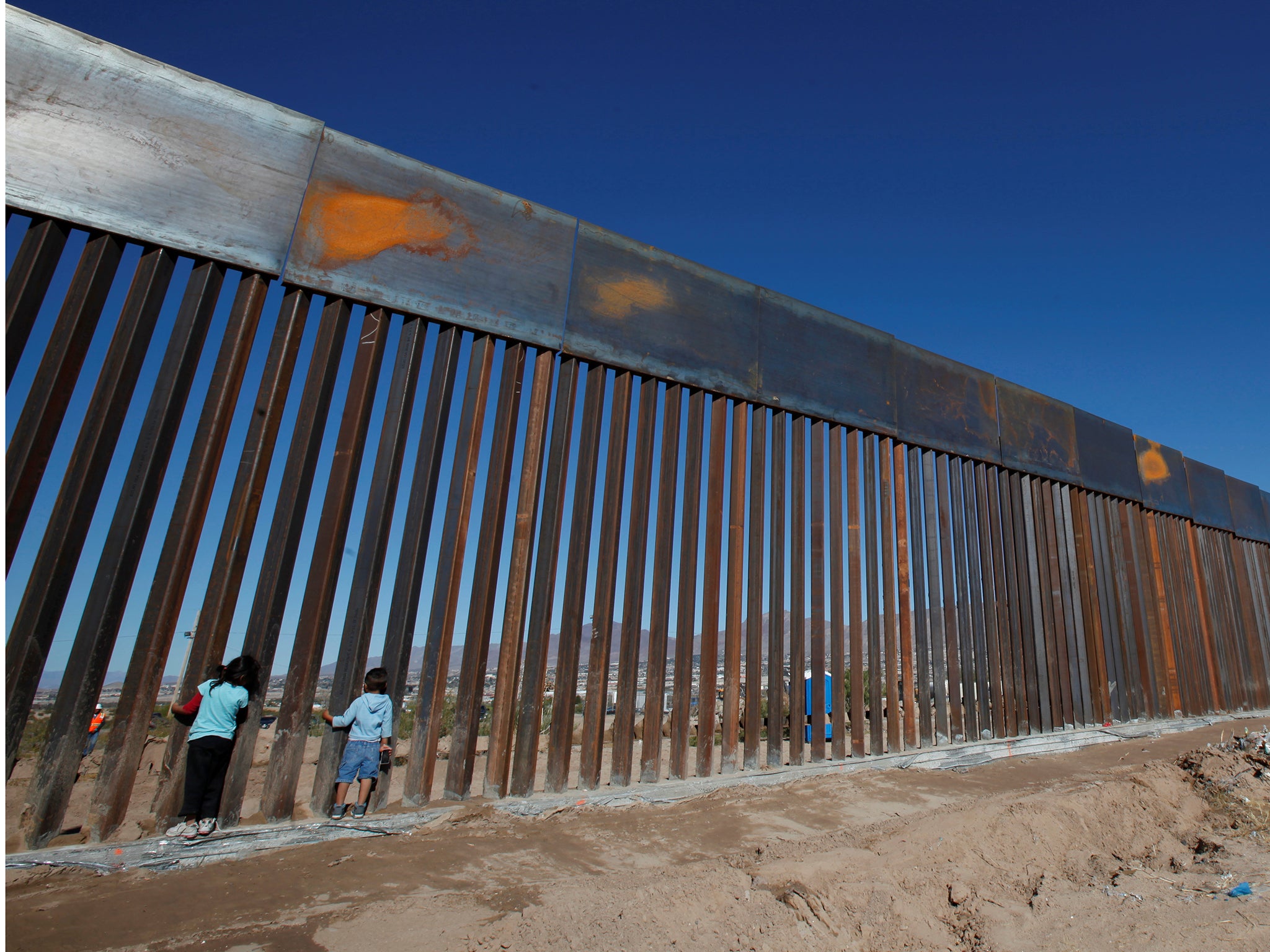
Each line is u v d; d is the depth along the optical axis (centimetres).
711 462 851
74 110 537
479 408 688
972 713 1020
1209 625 1505
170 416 543
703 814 673
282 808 546
